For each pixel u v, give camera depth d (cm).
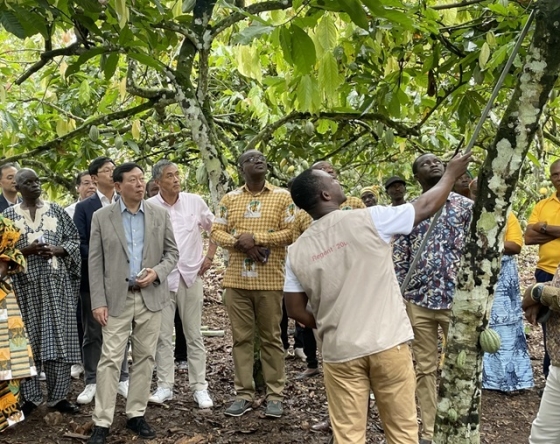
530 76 253
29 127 582
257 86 574
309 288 266
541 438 274
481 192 268
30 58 661
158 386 452
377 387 260
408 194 883
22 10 269
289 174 644
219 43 604
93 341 454
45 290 418
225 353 599
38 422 418
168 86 598
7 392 366
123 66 583
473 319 272
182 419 420
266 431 396
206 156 443
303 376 511
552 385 268
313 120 564
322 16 321
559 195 477
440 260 359
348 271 257
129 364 559
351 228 258
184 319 449
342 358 256
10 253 365
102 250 388
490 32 387
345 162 745
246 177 415
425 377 364
